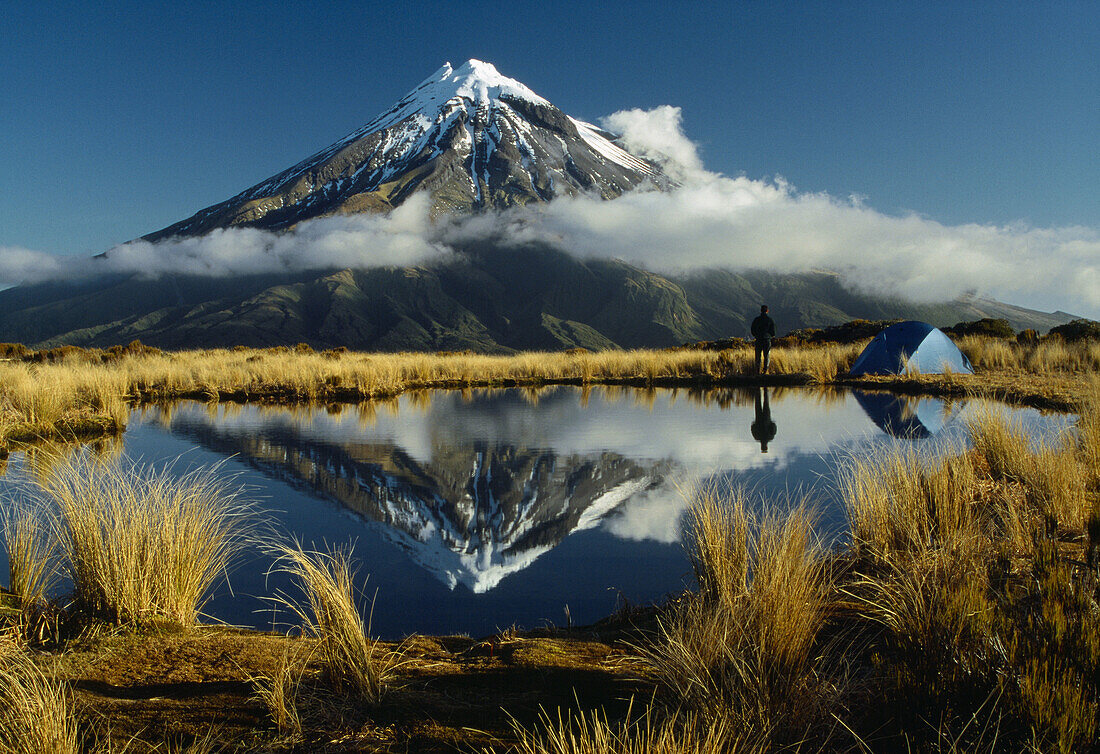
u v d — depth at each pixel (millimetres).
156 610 3254
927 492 4219
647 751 1822
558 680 2562
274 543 4746
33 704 2062
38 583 3521
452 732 2127
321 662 2686
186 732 2131
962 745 1913
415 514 5461
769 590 2596
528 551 4543
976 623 2377
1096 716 1892
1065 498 4102
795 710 2074
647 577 4062
